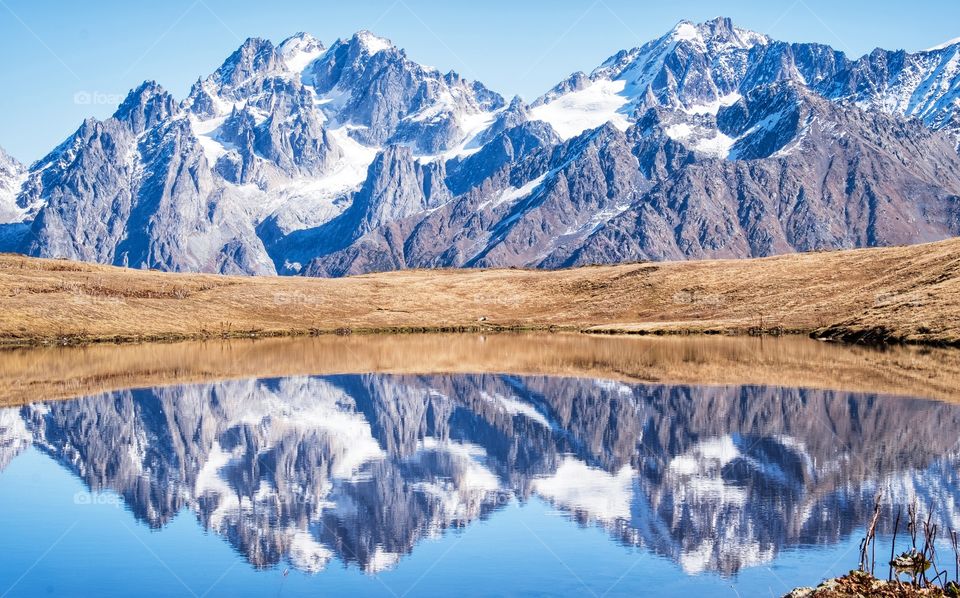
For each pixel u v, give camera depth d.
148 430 51.47
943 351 86.19
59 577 28.33
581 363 84.50
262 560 29.80
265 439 48.94
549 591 26.61
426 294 165.00
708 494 36.47
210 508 35.84
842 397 58.84
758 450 44.09
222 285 156.00
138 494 37.75
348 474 41.00
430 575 28.14
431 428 51.69
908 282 125.06
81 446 47.19
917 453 42.53
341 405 60.06
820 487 37.06
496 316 153.62
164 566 29.38
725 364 80.69
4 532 32.78
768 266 160.88
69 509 35.56
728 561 28.78
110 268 163.88
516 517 34.00
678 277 164.38
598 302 158.12
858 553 29.28
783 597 23.89
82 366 84.12
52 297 130.25
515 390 66.38
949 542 30.08
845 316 117.75
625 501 35.84
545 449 45.69
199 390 67.38
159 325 127.00
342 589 27.30
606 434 49.12
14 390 67.56
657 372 75.69
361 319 145.00
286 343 114.62
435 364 85.00
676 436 48.06
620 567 28.48
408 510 35.25
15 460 44.12
